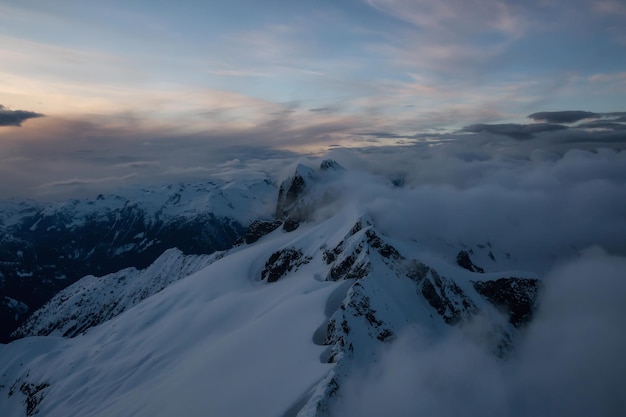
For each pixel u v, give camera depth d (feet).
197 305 568.41
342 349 268.62
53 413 422.82
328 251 574.15
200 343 446.19
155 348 479.82
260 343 324.39
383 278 408.26
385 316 331.57
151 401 315.99
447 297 427.74
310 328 327.26
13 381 608.19
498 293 471.62
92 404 404.57
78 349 597.11
